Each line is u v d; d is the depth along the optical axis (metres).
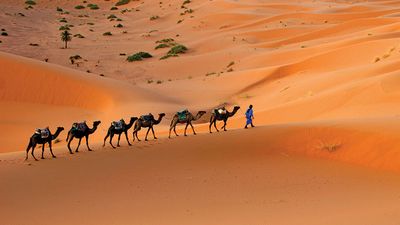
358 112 49.59
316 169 30.17
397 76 56.28
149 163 31.22
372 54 96.25
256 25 180.62
